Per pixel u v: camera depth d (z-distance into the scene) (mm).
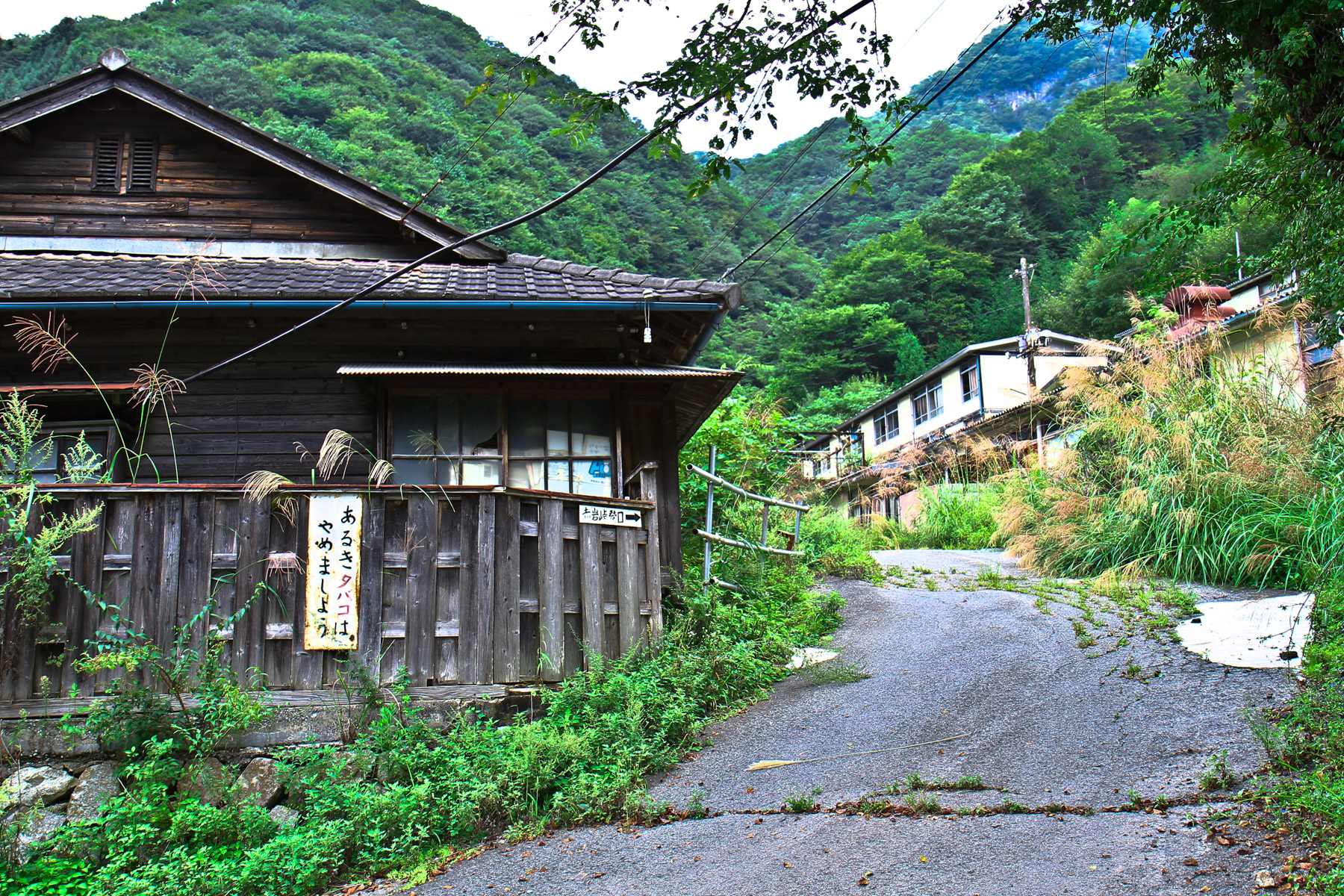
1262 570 7891
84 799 4973
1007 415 19234
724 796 4750
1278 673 5473
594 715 5434
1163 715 5121
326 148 36344
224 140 8859
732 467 11180
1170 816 3891
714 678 6246
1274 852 3430
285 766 5059
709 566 8211
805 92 4465
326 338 7711
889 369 42344
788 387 42188
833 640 7879
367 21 61656
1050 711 5434
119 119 9062
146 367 7457
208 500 5438
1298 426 8766
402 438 7449
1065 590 8703
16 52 54500
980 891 3408
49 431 7312
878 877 3617
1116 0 4512
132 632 5094
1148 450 9602
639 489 7488
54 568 5141
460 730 5207
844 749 5219
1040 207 46875
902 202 55938
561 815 4703
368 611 5453
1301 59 3650
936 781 4582
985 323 41156
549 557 5965
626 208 44312
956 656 6824
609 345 8055
